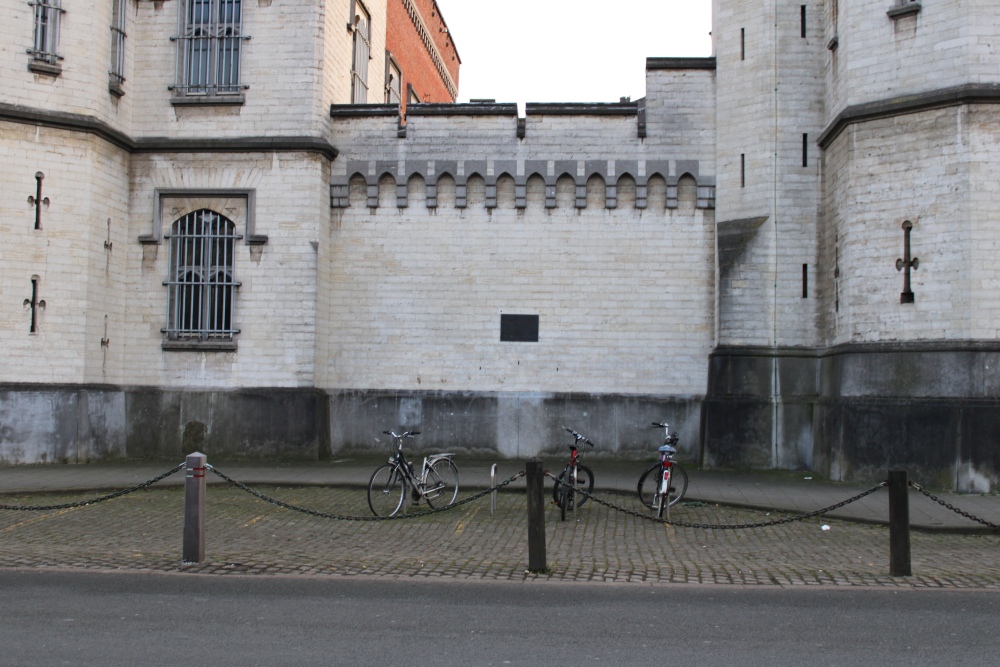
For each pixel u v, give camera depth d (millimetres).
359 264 20719
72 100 18750
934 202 16047
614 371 20188
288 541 11906
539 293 20406
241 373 19938
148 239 20172
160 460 19562
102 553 11039
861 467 16422
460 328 20469
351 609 8453
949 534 12383
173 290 20203
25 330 18250
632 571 10180
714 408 18984
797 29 19250
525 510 14336
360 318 20641
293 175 20094
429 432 20359
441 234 20625
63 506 11148
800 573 10094
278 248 20016
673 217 20250
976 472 15211
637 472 18219
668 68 20391
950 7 15953
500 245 20516
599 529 12797
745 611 8438
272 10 20281
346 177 20766
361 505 14547
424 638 7496
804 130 19109
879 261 16703
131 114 20391
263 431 19719
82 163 18797
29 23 18469
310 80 20156
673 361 20094
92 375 19031
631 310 20234
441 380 20422
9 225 18203
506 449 20219
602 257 20344
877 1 16891
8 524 12875
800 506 14156
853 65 17203
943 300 15859
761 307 19078
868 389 16578
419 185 20734
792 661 6906
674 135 20297
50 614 8172
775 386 18828
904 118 16484
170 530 12516
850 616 8258
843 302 17484
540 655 7039
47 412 18297
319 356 20203
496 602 8758
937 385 15734
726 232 19578
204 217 20312
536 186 20562
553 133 20562
